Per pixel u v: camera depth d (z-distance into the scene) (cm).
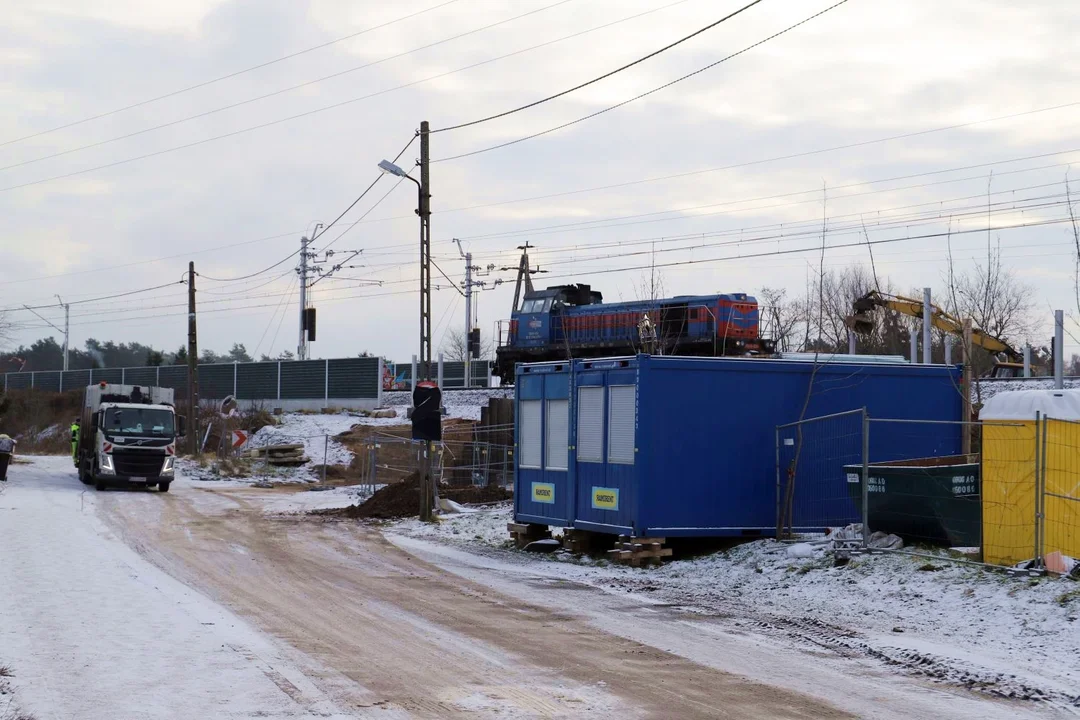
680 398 1730
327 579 1521
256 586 1428
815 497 1792
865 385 1850
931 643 1058
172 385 7112
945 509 1502
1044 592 1160
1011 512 1380
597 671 940
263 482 3962
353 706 798
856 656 1010
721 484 1747
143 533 2084
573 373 1888
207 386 6869
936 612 1187
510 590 1446
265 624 1139
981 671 936
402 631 1123
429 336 2623
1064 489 1342
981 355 3872
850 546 1514
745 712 804
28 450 6228
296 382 6284
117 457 3272
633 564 1683
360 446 4603
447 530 2297
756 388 1780
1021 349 4684
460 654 1007
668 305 4272
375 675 908
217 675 885
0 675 870
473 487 3272
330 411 5756
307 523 2445
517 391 2056
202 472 4288
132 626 1091
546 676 918
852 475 1612
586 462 1845
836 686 891
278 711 775
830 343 4434
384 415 5469
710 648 1048
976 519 1505
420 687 868
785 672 942
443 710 794
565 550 1900
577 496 1866
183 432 3503
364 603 1308
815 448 1800
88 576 1441
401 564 1730
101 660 931
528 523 2011
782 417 1792
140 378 7356
